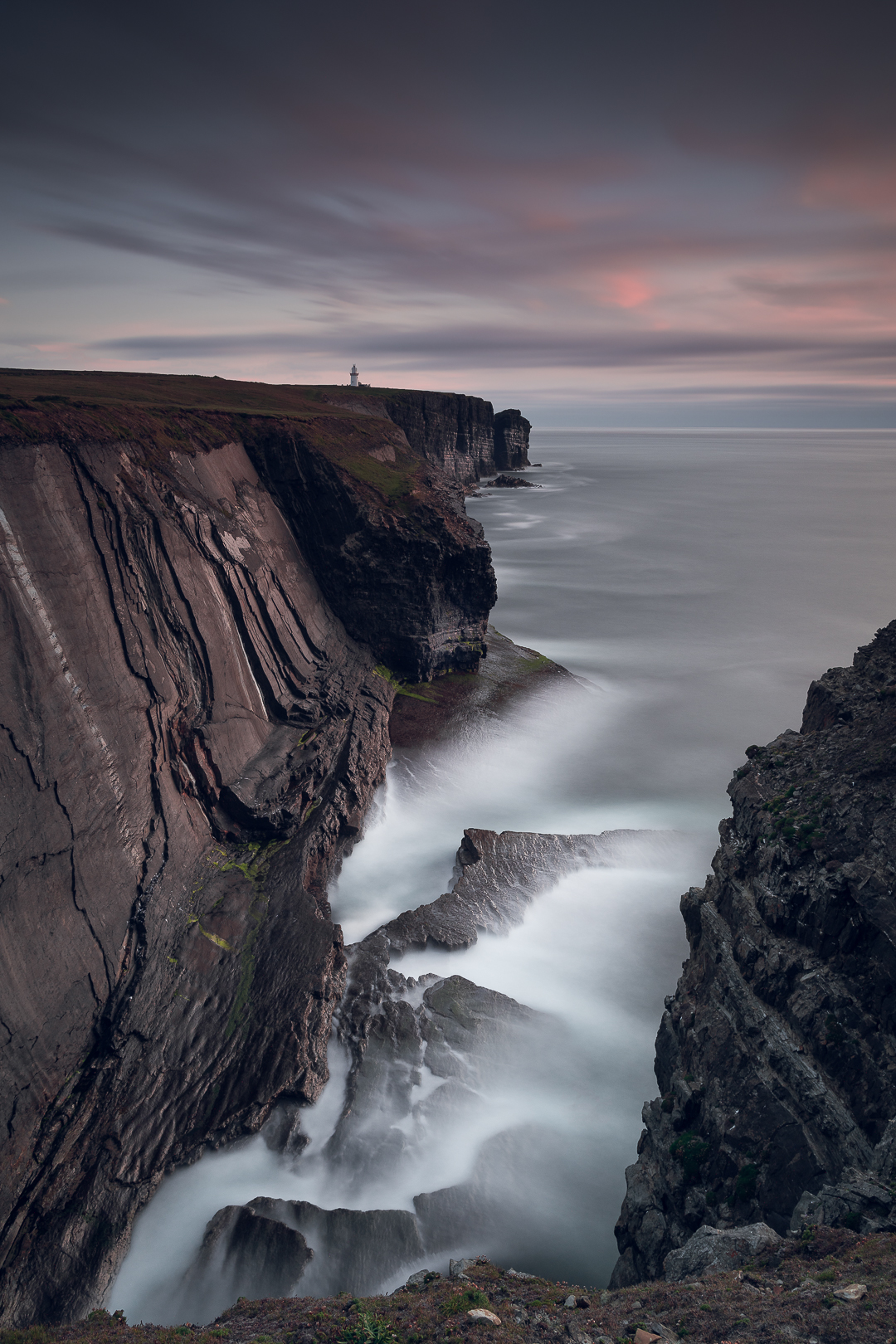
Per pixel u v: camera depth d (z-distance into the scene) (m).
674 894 36.44
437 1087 25.45
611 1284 19.30
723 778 49.19
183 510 40.31
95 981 24.69
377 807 42.41
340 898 35.78
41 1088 21.80
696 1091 19.56
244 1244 20.14
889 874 17.70
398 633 57.47
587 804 45.72
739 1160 17.42
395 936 31.59
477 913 33.72
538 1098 25.86
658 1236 18.53
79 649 29.03
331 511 57.66
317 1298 17.94
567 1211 22.27
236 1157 22.97
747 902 21.33
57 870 24.58
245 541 46.69
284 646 45.91
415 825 42.38
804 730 27.67
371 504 57.59
